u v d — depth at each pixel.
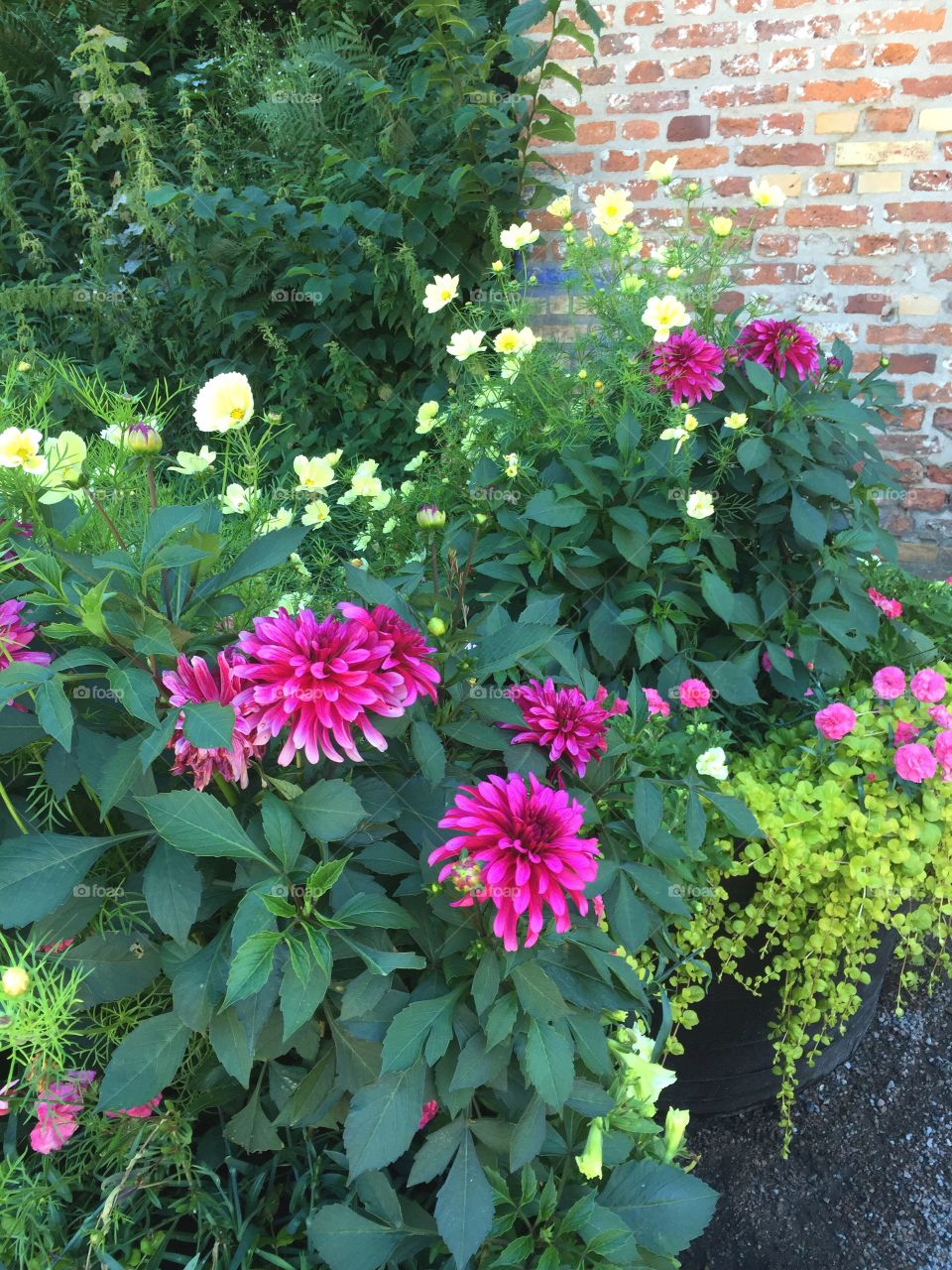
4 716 0.91
